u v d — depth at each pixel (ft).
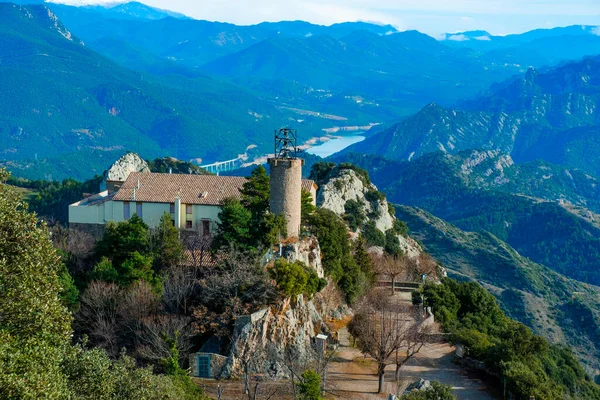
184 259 254.06
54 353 133.90
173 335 212.84
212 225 294.66
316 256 262.67
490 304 326.44
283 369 210.79
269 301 223.10
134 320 222.07
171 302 227.81
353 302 284.20
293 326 223.30
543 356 291.58
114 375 151.12
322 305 260.01
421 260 426.92
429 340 258.57
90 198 349.61
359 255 320.91
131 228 258.37
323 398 202.28
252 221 255.70
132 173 318.04
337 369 225.35
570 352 367.25
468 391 219.61
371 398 204.95
